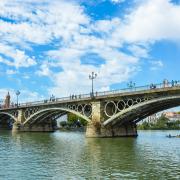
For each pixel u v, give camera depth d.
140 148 47.50
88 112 78.38
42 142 59.88
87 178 25.00
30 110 104.12
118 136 72.62
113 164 31.72
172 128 183.12
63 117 189.50
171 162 33.09
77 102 77.94
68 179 24.72
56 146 51.12
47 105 92.06
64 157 37.25
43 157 37.41
